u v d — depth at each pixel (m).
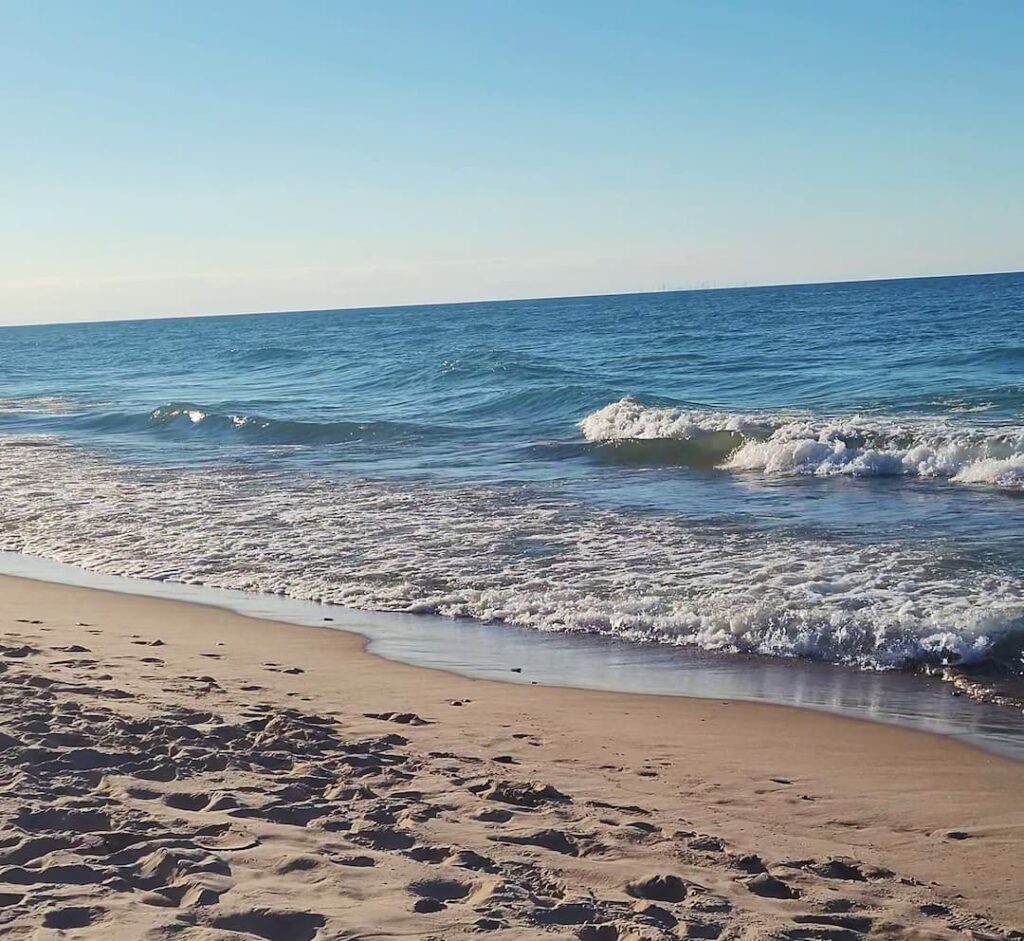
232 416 28.17
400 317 148.88
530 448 22.11
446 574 11.80
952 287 126.00
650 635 9.38
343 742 6.18
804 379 31.55
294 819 4.73
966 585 10.08
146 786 5.05
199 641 9.43
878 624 8.88
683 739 6.66
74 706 6.52
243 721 6.48
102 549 14.18
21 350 102.31
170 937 3.29
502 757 6.14
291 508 16.31
